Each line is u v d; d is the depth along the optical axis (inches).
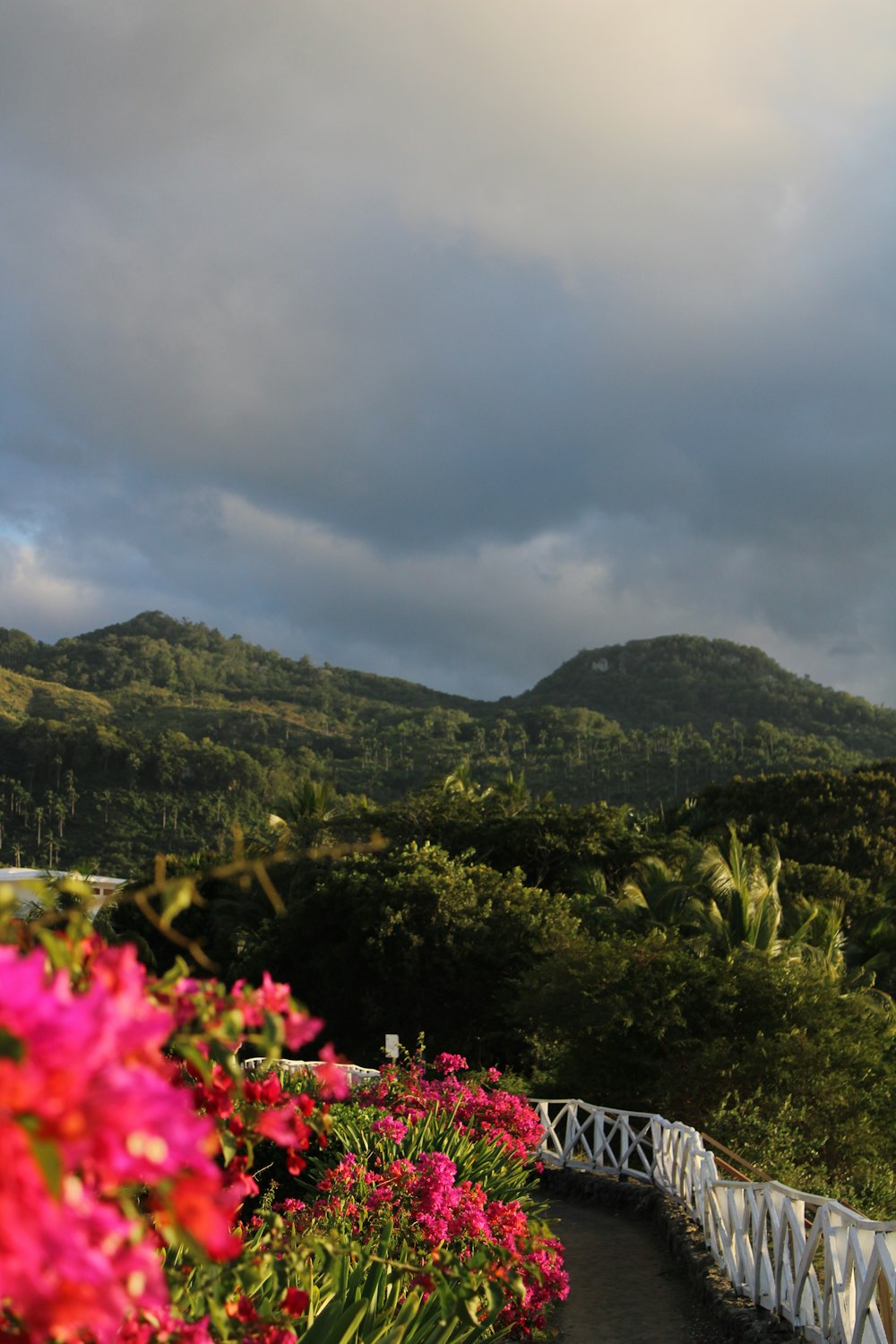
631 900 1223.5
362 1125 422.6
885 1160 636.7
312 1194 369.4
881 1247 224.8
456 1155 423.2
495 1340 261.3
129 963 59.6
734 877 1114.1
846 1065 692.1
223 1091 98.7
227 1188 101.5
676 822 2005.4
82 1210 42.3
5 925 66.8
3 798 4896.7
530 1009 840.3
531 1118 493.4
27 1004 42.1
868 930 1528.1
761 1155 538.9
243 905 1502.2
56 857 4402.1
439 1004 1163.3
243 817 5002.5
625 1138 583.2
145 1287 47.4
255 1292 145.3
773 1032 715.4
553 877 1568.7
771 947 1086.4
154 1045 48.3
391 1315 203.0
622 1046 745.0
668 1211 461.4
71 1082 39.5
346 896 1224.8
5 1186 38.2
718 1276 357.4
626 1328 338.3
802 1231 287.1
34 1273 37.8
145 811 4955.7
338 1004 1208.2
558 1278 308.8
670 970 756.6
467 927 1155.9
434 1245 271.0
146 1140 41.2
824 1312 262.5
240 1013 79.8
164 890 79.5
